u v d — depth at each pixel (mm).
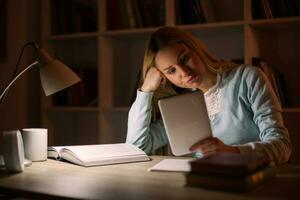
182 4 2236
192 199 831
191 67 1511
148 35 2428
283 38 2252
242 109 1518
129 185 983
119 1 2400
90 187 968
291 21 1960
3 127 2533
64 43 2783
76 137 2857
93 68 2646
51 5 2656
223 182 899
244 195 858
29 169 1255
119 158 1354
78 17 2588
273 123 1368
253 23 2029
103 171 1196
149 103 1651
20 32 2650
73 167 1282
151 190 922
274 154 1225
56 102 2666
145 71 1628
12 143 1196
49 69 1391
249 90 1491
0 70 2516
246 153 1186
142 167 1261
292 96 2240
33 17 2768
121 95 2648
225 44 2396
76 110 2531
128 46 2686
